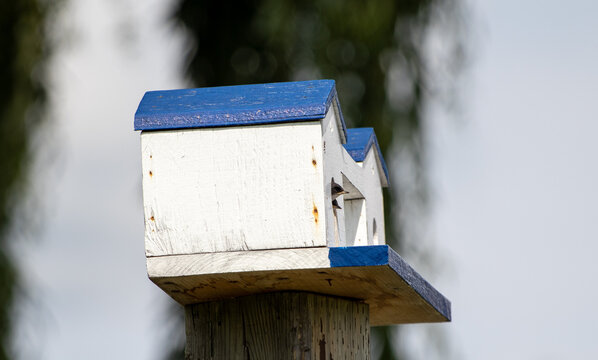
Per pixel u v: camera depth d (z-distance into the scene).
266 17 17.05
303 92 8.73
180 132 8.66
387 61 17.28
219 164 8.59
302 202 8.47
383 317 10.87
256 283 8.73
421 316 10.83
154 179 8.63
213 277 8.54
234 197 8.54
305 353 8.84
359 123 17.23
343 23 17.19
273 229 8.47
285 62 17.14
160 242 8.55
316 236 8.41
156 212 8.59
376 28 17.17
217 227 8.52
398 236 17.14
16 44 18.30
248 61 17.30
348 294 9.35
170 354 16.56
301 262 8.41
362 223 10.68
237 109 8.62
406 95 17.52
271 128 8.58
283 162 8.54
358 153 10.77
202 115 8.62
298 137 8.55
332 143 9.00
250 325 9.02
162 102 8.84
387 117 17.17
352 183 10.00
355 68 17.38
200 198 8.58
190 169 8.62
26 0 18.41
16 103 18.20
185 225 8.55
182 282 8.65
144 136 8.69
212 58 17.34
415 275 9.31
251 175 8.55
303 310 8.88
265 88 8.87
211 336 9.17
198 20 17.52
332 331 9.24
